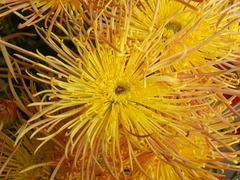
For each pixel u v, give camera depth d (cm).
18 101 17
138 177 18
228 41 19
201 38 19
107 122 16
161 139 18
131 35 18
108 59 17
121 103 17
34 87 18
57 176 19
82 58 17
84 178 18
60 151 18
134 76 17
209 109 19
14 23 24
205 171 17
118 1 18
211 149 18
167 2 20
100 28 17
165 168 19
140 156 18
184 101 16
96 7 17
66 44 24
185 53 16
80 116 16
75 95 16
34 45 23
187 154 19
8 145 21
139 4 20
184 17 20
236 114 19
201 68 19
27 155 21
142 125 16
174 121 16
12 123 20
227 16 20
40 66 16
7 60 16
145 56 17
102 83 17
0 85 20
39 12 17
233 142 19
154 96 17
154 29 17
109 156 18
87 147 16
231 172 30
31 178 19
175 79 16
